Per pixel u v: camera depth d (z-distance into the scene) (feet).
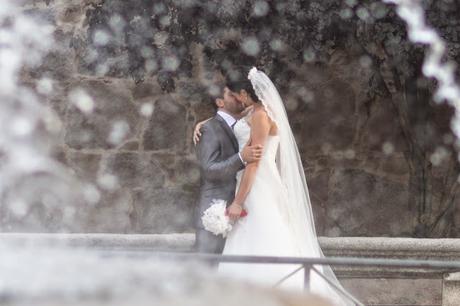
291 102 47.96
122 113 47.75
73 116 47.44
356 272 32.78
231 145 29.66
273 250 28.76
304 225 29.86
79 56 47.24
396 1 39.47
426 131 46.70
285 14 39.83
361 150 48.44
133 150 47.88
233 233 29.25
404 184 48.49
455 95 42.16
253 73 29.63
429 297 33.14
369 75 47.70
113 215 47.70
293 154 30.04
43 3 47.01
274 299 9.88
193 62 47.19
